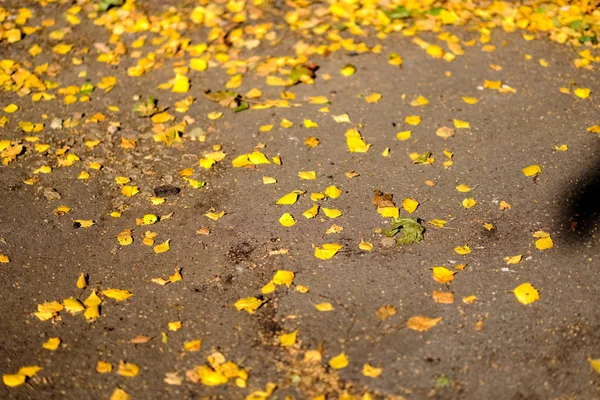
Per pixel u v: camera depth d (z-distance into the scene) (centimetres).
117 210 274
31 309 250
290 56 326
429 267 254
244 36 335
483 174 279
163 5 347
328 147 291
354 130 295
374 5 345
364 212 269
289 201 273
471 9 344
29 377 235
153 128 301
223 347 239
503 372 232
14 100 313
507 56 323
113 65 327
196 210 273
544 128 294
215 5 346
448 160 284
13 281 256
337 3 346
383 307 245
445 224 265
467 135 293
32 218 272
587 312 243
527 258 255
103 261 260
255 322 244
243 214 271
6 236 267
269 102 308
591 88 310
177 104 310
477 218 266
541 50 326
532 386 230
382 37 332
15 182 283
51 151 294
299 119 301
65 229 269
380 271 253
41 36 338
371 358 235
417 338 239
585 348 236
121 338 242
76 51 332
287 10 345
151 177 284
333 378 232
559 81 313
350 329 241
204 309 247
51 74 324
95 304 249
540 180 276
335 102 307
